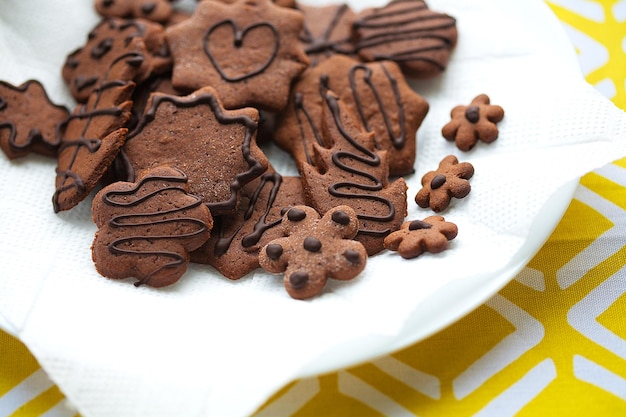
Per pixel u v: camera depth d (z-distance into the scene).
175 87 0.41
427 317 0.34
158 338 0.34
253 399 0.32
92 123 0.40
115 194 0.37
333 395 0.35
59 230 0.39
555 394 0.34
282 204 0.39
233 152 0.38
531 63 0.41
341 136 0.39
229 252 0.37
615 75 0.44
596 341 0.36
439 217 0.37
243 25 0.42
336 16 0.45
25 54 0.43
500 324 0.36
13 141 0.40
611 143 0.37
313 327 0.34
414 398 0.35
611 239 0.39
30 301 0.36
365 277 0.36
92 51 0.43
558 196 0.37
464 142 0.40
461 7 0.44
